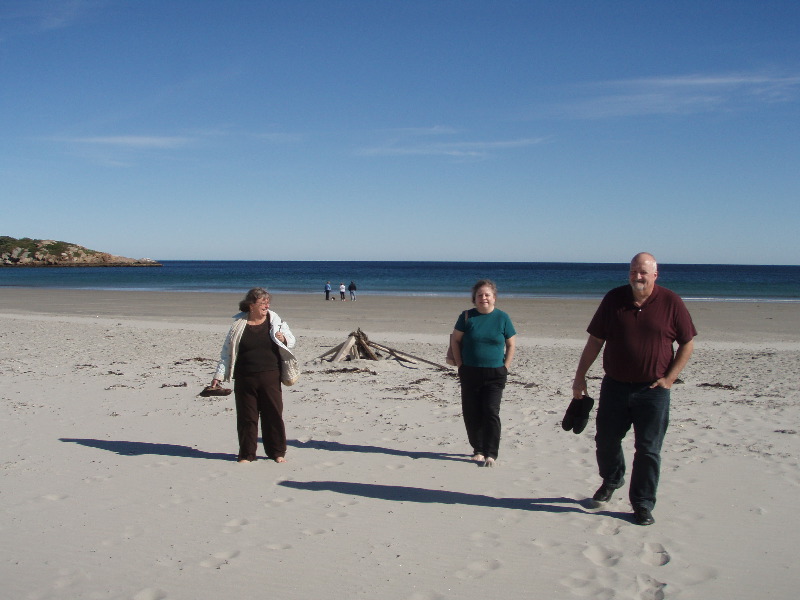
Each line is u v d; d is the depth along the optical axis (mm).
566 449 6477
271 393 5879
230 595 3457
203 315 28516
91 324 22375
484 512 4707
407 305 35844
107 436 6836
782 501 4898
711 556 3957
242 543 4129
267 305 5922
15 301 39062
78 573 3697
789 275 111188
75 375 10828
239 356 5879
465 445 6613
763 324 25438
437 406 8656
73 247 182875
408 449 6453
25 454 6098
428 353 15305
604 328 4492
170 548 4043
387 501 4930
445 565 3832
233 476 5508
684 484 5305
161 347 15523
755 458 6074
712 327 24250
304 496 5027
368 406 8617
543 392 9836
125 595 3443
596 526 4434
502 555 3975
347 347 13273
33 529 4324
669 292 4367
